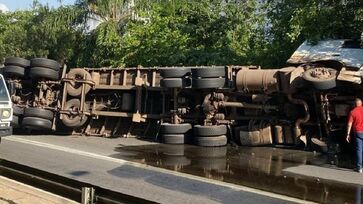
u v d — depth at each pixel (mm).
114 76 16656
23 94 17438
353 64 12625
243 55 20750
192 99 15305
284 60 17750
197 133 14289
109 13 26547
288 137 13758
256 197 7910
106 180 9047
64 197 6176
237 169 10445
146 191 8211
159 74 15719
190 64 21219
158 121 15812
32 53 33250
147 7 25250
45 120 16219
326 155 12578
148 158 11789
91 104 16969
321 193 8273
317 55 13891
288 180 9352
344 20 15531
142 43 23422
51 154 12023
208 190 8375
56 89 17062
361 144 10570
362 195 8164
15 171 7316
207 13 23516
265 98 13789
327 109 12680
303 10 15680
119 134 16781
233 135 14664
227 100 14391
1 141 14406
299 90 13156
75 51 29094
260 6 23547
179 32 23328
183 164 10992
